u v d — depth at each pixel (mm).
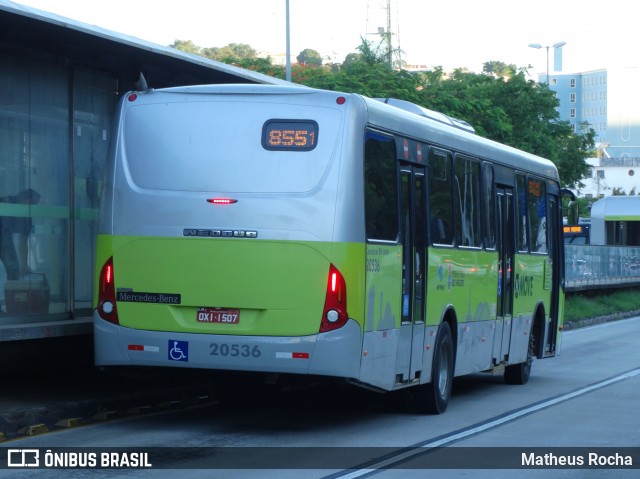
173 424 11742
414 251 12195
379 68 41625
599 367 20984
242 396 13734
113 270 10891
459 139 14031
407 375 12062
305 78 45562
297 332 10398
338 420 12438
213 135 10766
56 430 11117
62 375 14250
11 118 12039
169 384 14273
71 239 13023
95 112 13438
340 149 10555
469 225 14391
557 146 51875
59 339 13617
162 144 10883
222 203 10609
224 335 10492
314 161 10555
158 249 10742
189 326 10609
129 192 10906
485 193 15172
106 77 13617
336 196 10492
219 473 8805
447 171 13500
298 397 14758
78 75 13102
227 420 12172
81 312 13211
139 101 11086
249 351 10453
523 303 17344
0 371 12875
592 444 11016
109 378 14297
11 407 11219
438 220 13078
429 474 9117
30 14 10852
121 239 10883
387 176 11414
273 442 10586
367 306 10727
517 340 17062
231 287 10516
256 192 10586
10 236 12070
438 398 13211
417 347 12336
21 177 12211
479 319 14891
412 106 13695
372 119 11023
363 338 10641
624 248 49219
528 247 17672
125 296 10820
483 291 15039
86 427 11359
